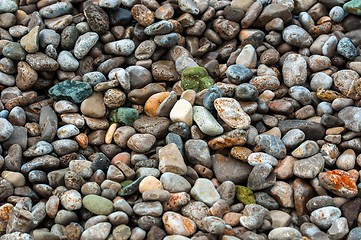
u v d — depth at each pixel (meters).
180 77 0.95
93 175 0.84
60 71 0.95
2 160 0.85
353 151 0.86
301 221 0.80
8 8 0.99
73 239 0.77
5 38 0.97
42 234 0.76
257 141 0.86
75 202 0.80
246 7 1.00
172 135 0.87
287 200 0.82
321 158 0.85
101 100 0.92
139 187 0.81
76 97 0.91
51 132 0.88
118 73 0.91
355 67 0.93
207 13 1.00
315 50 0.97
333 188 0.81
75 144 0.88
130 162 0.87
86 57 0.96
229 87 0.91
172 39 0.96
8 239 0.76
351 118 0.87
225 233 0.77
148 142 0.87
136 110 0.91
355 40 0.98
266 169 0.82
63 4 0.99
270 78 0.93
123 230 0.77
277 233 0.77
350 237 0.77
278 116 0.91
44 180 0.84
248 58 0.95
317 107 0.91
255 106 0.89
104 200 0.80
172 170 0.83
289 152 0.87
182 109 0.88
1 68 0.94
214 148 0.87
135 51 0.97
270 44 0.98
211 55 0.98
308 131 0.87
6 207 0.80
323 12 1.01
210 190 0.82
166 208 0.80
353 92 0.90
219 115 0.88
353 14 0.99
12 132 0.87
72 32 0.96
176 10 1.00
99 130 0.90
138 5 0.97
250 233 0.77
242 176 0.85
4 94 0.93
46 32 0.96
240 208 0.81
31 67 0.94
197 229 0.79
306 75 0.94
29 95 0.94
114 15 0.98
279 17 0.98
